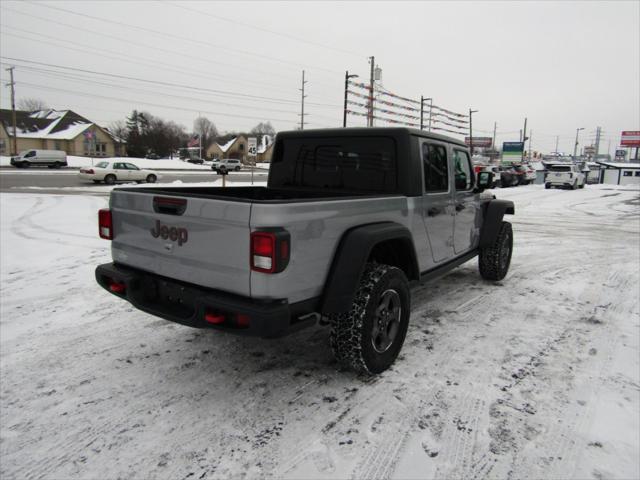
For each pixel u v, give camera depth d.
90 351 3.75
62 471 2.35
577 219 13.56
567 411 2.92
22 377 3.30
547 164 35.81
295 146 4.52
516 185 31.64
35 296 5.14
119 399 3.02
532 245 9.03
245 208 2.56
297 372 3.43
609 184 37.75
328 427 2.73
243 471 2.35
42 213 11.71
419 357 3.70
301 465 2.40
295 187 4.54
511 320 4.61
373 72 39.34
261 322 2.52
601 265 7.23
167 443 2.57
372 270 3.28
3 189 19.80
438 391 3.16
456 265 4.92
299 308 2.74
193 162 70.81
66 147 66.00
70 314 4.59
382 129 3.89
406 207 3.70
